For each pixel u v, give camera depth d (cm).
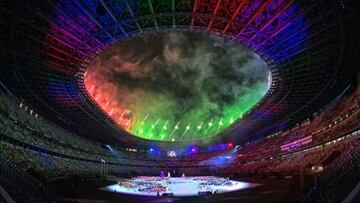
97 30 4762
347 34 4416
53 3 3975
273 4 4150
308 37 4684
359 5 3816
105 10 4409
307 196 3178
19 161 4669
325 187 3212
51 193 4169
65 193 4347
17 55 4878
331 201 2652
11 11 3922
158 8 4400
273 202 3697
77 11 4291
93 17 4409
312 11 4125
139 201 4094
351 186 2614
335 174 3741
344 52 4862
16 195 2698
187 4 4366
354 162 3516
